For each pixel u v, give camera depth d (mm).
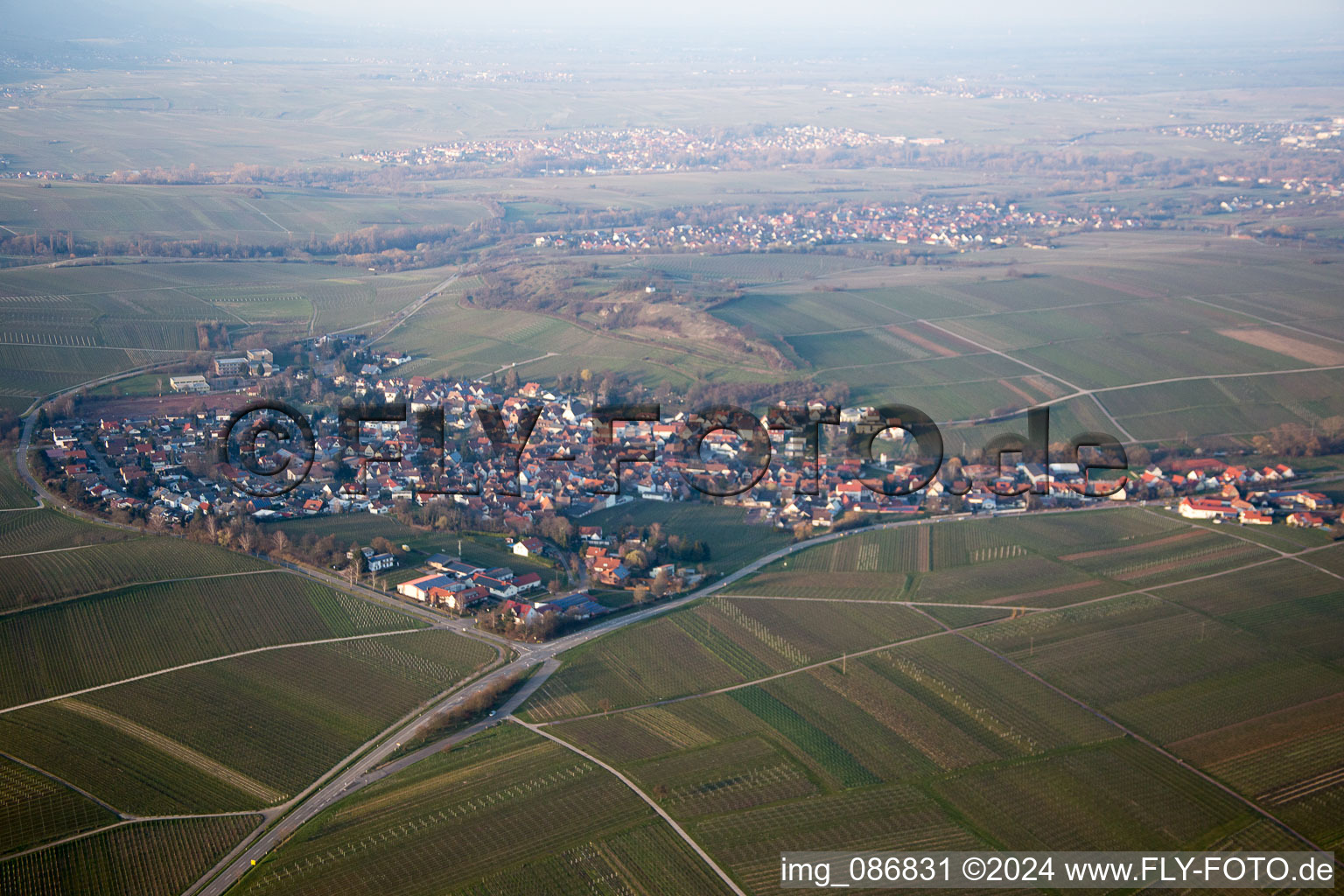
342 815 188500
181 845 181000
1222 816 188000
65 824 185375
